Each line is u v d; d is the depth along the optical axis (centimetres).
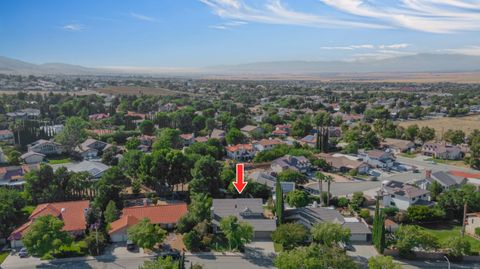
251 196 9162
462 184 10025
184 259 5816
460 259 6350
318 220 7388
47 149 13388
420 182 10181
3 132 15325
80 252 6419
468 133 17812
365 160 13012
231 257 6353
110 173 8869
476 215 7762
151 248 6575
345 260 5356
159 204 8644
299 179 10375
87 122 17900
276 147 13738
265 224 7231
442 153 13962
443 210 8150
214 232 7244
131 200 8912
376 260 5494
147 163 9081
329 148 14850
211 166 9062
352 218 7875
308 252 5453
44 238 5925
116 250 6512
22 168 10550
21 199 7919
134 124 18162
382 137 16738
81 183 8600
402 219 7919
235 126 17962
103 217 7619
